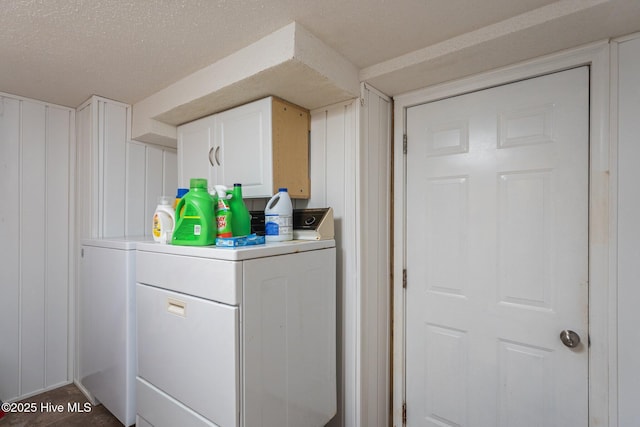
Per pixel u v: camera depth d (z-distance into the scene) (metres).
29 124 2.00
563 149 1.30
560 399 1.30
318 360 1.41
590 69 1.24
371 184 1.63
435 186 1.63
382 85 1.62
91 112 1.95
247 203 2.02
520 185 1.39
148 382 1.42
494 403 1.45
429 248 1.65
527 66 1.36
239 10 1.12
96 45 1.35
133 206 2.13
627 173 1.16
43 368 2.07
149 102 1.92
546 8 1.09
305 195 1.69
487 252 1.47
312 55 1.26
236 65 1.39
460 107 1.55
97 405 1.93
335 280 1.53
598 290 1.21
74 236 2.19
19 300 1.98
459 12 1.13
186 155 1.97
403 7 1.10
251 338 1.09
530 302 1.37
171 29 1.24
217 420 1.09
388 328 1.77
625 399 1.16
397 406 1.74
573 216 1.28
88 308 1.88
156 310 1.36
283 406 1.22
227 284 1.06
